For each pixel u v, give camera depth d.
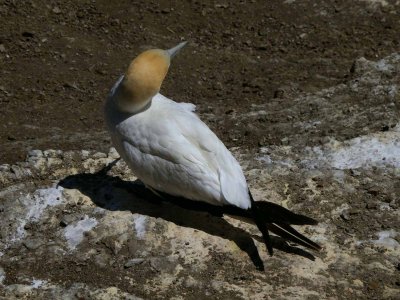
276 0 18.94
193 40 17.70
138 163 10.06
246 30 18.08
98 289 9.57
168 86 15.88
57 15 17.97
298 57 16.98
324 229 10.60
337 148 12.41
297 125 13.41
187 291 9.47
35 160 11.86
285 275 9.70
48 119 14.39
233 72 16.45
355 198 11.17
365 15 18.31
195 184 9.77
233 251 10.02
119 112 10.16
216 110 14.67
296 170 11.83
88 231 10.35
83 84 15.73
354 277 9.74
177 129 9.88
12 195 11.05
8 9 17.75
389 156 12.11
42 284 9.77
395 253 10.20
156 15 18.38
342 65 16.31
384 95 14.04
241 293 9.38
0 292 9.66
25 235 10.55
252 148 12.86
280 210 10.03
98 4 18.47
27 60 16.34
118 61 16.61
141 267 9.80
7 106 14.80
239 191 9.77
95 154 12.16
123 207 10.71
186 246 10.06
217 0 18.94
